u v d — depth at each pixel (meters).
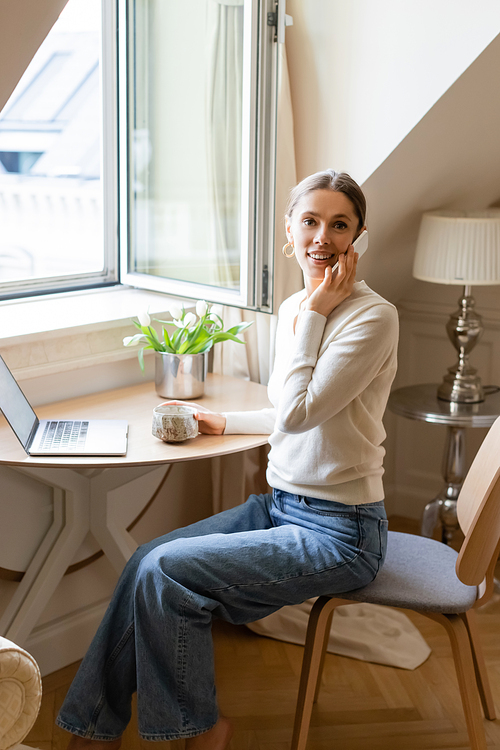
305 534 1.54
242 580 1.47
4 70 1.49
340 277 1.56
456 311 2.76
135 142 2.42
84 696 1.50
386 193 2.38
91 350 2.13
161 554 1.47
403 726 1.90
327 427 1.54
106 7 2.43
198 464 2.53
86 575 2.23
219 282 2.29
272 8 1.98
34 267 6.61
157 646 1.44
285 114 2.29
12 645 1.14
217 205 2.25
